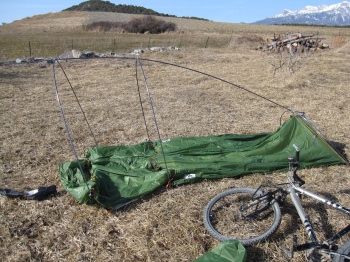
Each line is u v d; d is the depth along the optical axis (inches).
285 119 264.8
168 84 392.5
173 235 127.9
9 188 161.8
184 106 302.7
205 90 362.9
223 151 182.1
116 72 460.4
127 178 161.5
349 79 412.5
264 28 1833.2
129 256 119.1
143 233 129.9
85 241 126.5
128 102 315.9
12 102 315.0
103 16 2368.4
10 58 580.7
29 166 185.2
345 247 99.9
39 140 221.3
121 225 135.0
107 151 186.9
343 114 274.7
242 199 146.3
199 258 105.9
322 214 139.3
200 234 127.4
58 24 1904.5
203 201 148.6
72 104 309.9
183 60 564.7
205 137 201.2
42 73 457.1
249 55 639.1
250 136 203.9
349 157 194.5
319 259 106.0
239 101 319.0
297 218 136.3
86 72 461.7
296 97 329.1
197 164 168.6
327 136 225.8
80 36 1122.0
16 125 249.8
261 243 120.3
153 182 157.2
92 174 161.2
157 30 1343.5
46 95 343.9
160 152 186.7
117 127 248.1
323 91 354.0
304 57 478.3
